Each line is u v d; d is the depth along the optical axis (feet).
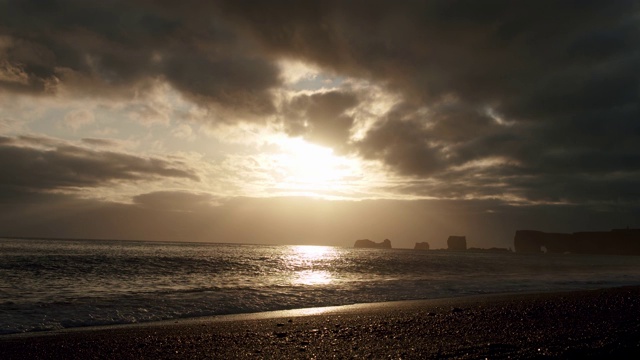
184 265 168.14
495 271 195.31
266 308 76.02
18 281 101.71
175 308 71.36
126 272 132.36
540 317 63.41
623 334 48.11
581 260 409.90
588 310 71.05
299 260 256.52
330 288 103.50
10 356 38.86
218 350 41.14
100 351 40.83
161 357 38.47
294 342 44.68
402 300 90.43
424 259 316.19
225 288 97.25
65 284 99.30
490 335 48.16
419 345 42.27
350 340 45.39
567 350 38.06
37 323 57.11
